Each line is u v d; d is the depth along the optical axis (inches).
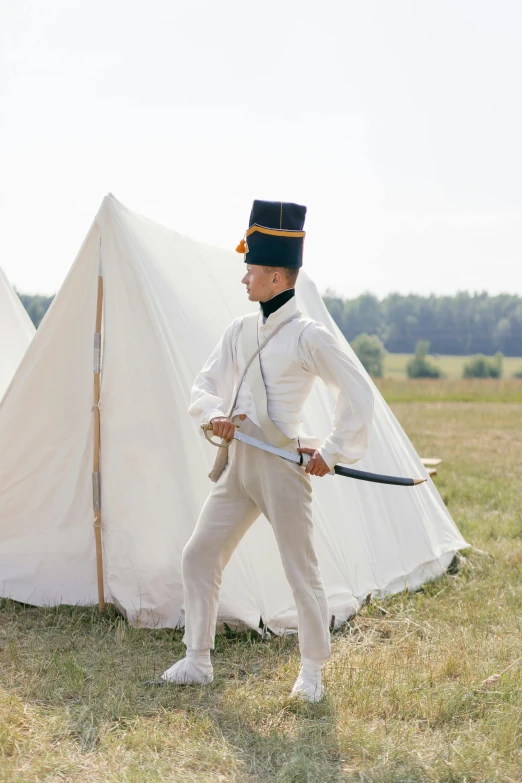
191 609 133.3
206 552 131.8
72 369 169.2
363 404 123.0
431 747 116.5
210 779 106.7
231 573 156.5
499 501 308.8
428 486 226.7
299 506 126.0
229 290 187.5
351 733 118.4
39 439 170.6
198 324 168.7
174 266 173.0
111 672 137.9
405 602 182.5
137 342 161.2
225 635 155.5
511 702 128.8
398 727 121.7
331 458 123.0
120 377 162.7
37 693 129.6
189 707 125.6
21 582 174.1
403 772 109.0
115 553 164.6
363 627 167.6
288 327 126.6
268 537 163.2
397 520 197.0
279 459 125.0
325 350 123.0
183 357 161.8
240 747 115.5
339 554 175.2
